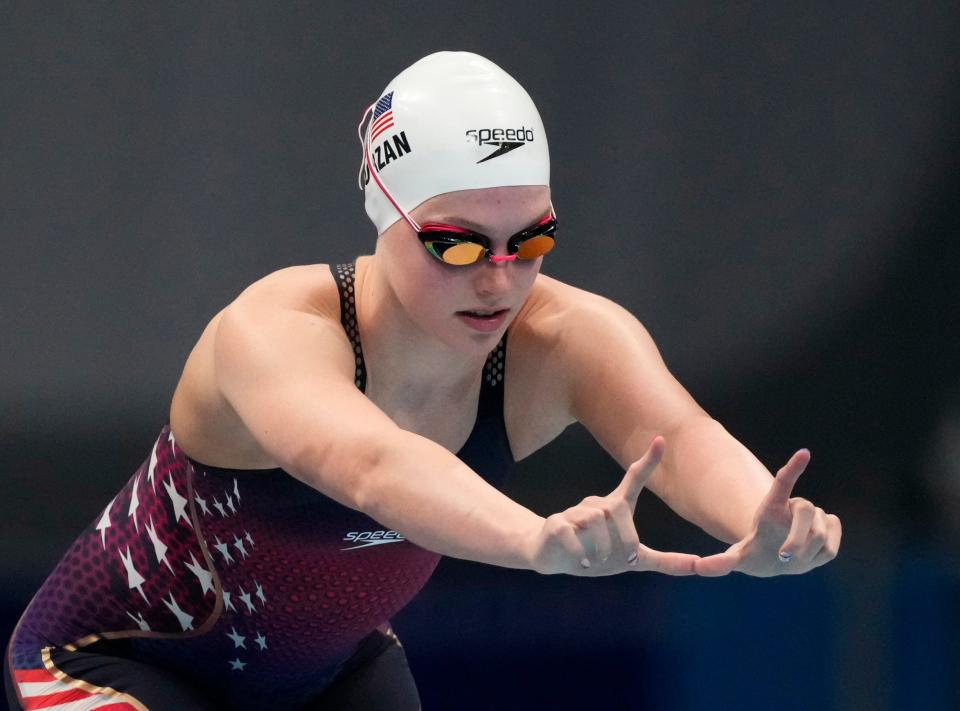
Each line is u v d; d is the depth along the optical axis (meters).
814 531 7.65
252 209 29.00
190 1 28.44
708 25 29.86
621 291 30.19
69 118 28.25
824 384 30.81
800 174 30.38
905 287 30.69
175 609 11.18
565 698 19.30
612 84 29.73
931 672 20.22
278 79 28.88
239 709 12.09
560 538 7.14
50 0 27.89
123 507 11.42
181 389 10.67
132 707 10.83
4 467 28.39
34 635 11.45
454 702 19.17
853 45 30.14
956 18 30.05
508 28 29.36
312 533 10.59
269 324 9.41
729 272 30.47
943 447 30.39
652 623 23.16
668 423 9.88
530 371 10.56
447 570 26.80
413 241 9.30
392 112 9.55
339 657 12.09
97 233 28.58
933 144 30.30
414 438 8.29
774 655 21.28
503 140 9.15
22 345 28.53
